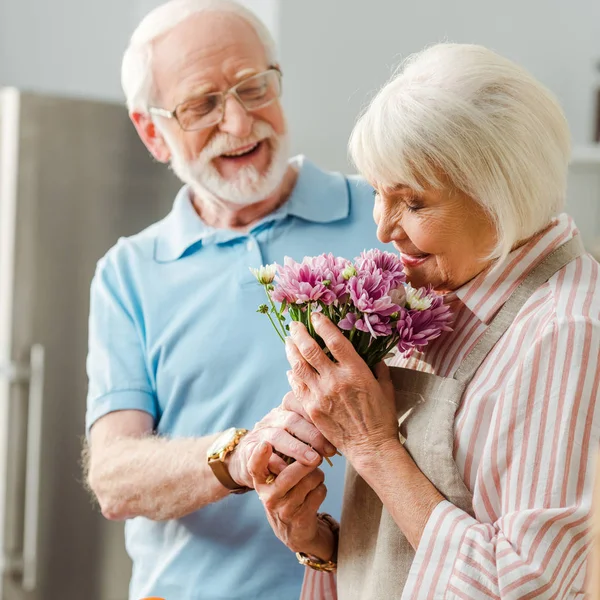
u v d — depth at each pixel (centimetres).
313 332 140
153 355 204
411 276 141
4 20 453
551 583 117
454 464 130
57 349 329
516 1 370
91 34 462
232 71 195
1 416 323
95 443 201
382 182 132
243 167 198
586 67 359
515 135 126
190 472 180
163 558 199
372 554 145
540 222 131
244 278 200
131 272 210
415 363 148
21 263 323
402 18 365
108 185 336
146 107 204
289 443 149
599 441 120
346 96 359
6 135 323
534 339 127
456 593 121
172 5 202
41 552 326
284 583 190
